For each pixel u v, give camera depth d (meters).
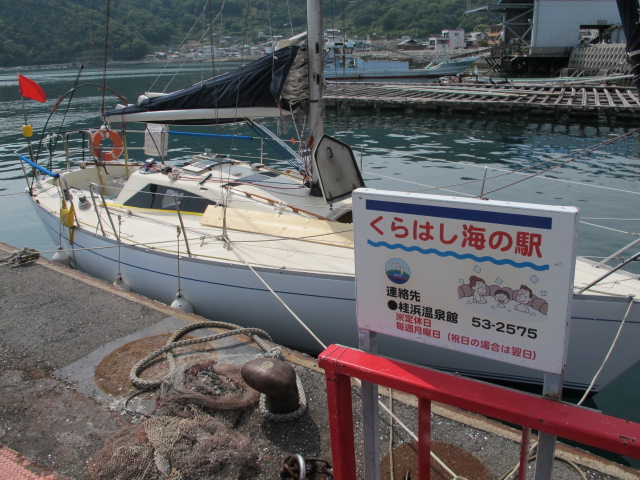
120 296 4.89
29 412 3.32
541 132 19.25
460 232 1.60
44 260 5.74
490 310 1.63
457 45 70.19
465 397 1.61
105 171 8.65
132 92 31.34
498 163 14.26
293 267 4.98
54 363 3.84
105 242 5.96
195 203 6.33
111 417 3.27
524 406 1.55
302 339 5.30
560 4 34.53
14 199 11.77
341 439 1.99
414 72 40.19
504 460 2.85
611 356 4.39
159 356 3.87
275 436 3.10
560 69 34.78
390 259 1.76
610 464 2.79
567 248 1.44
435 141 18.00
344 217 6.04
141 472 2.80
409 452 2.92
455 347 1.74
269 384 2.99
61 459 2.95
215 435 2.99
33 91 7.77
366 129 20.97
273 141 6.83
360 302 1.88
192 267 5.33
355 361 1.83
